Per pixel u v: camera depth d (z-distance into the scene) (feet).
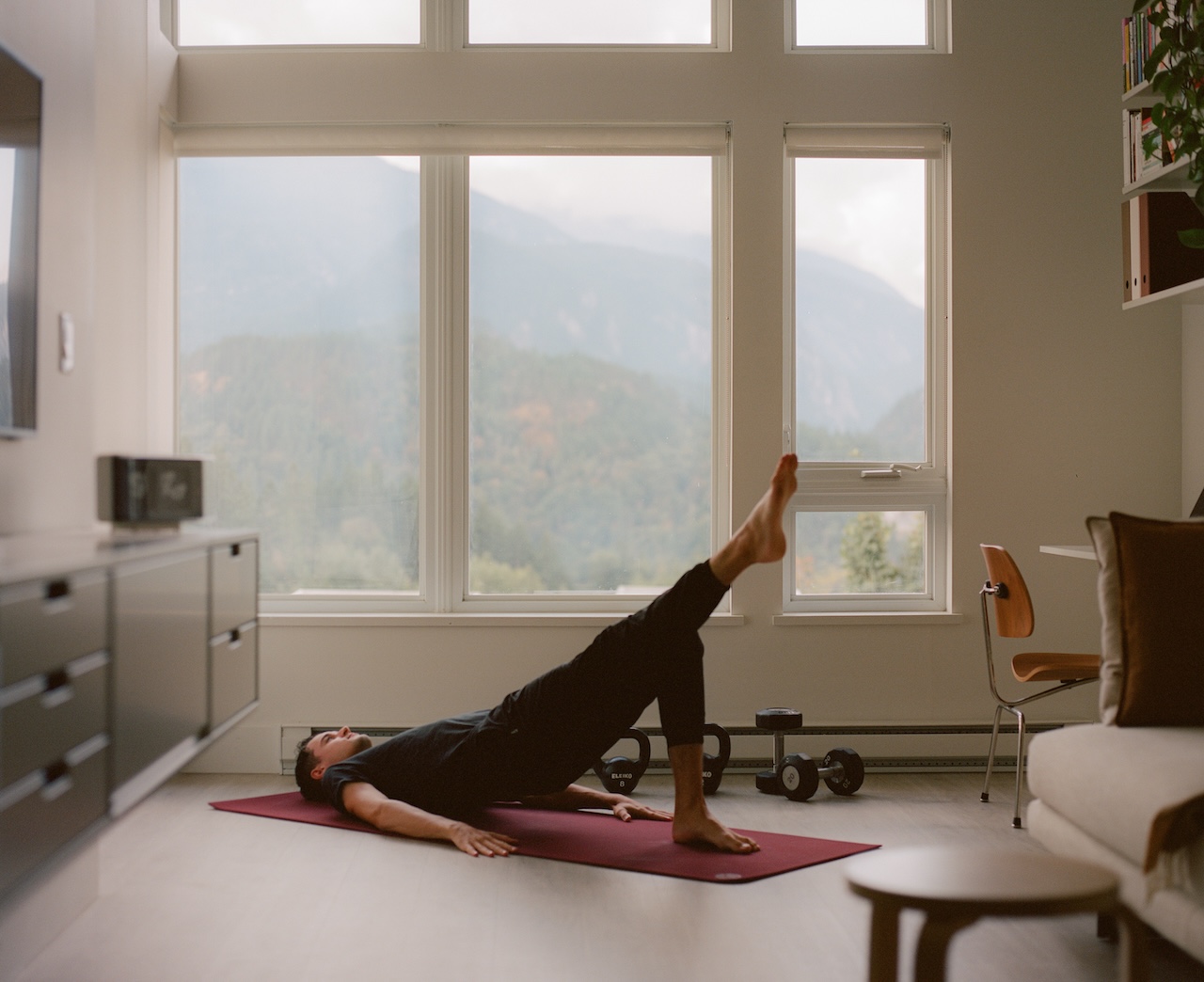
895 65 13.33
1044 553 13.30
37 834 5.07
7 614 4.78
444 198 13.43
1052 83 13.35
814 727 13.07
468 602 13.44
